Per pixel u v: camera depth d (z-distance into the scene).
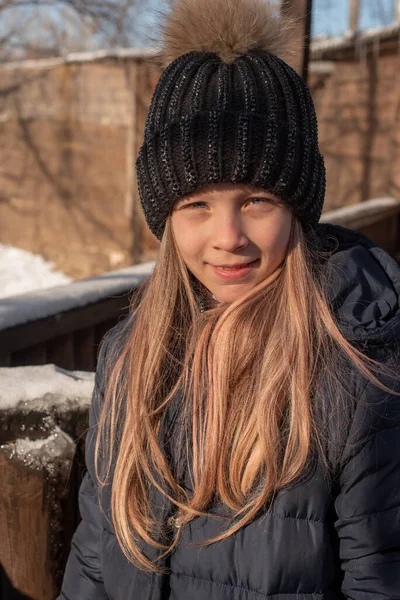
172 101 1.10
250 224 1.07
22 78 9.56
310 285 1.08
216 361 1.09
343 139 7.99
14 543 1.31
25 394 1.27
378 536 0.96
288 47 1.22
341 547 0.99
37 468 1.26
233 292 1.11
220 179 1.04
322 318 1.05
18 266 9.70
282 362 1.04
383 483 0.97
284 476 0.99
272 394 1.04
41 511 1.28
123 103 8.53
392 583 0.95
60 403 1.28
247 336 1.08
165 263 1.21
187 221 1.10
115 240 9.04
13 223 10.30
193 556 1.05
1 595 1.34
